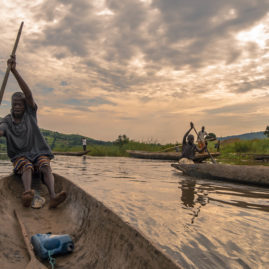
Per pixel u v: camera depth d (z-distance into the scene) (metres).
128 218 2.97
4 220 2.57
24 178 3.14
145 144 21.67
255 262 2.00
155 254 1.54
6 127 3.38
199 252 2.15
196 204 3.71
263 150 16.62
